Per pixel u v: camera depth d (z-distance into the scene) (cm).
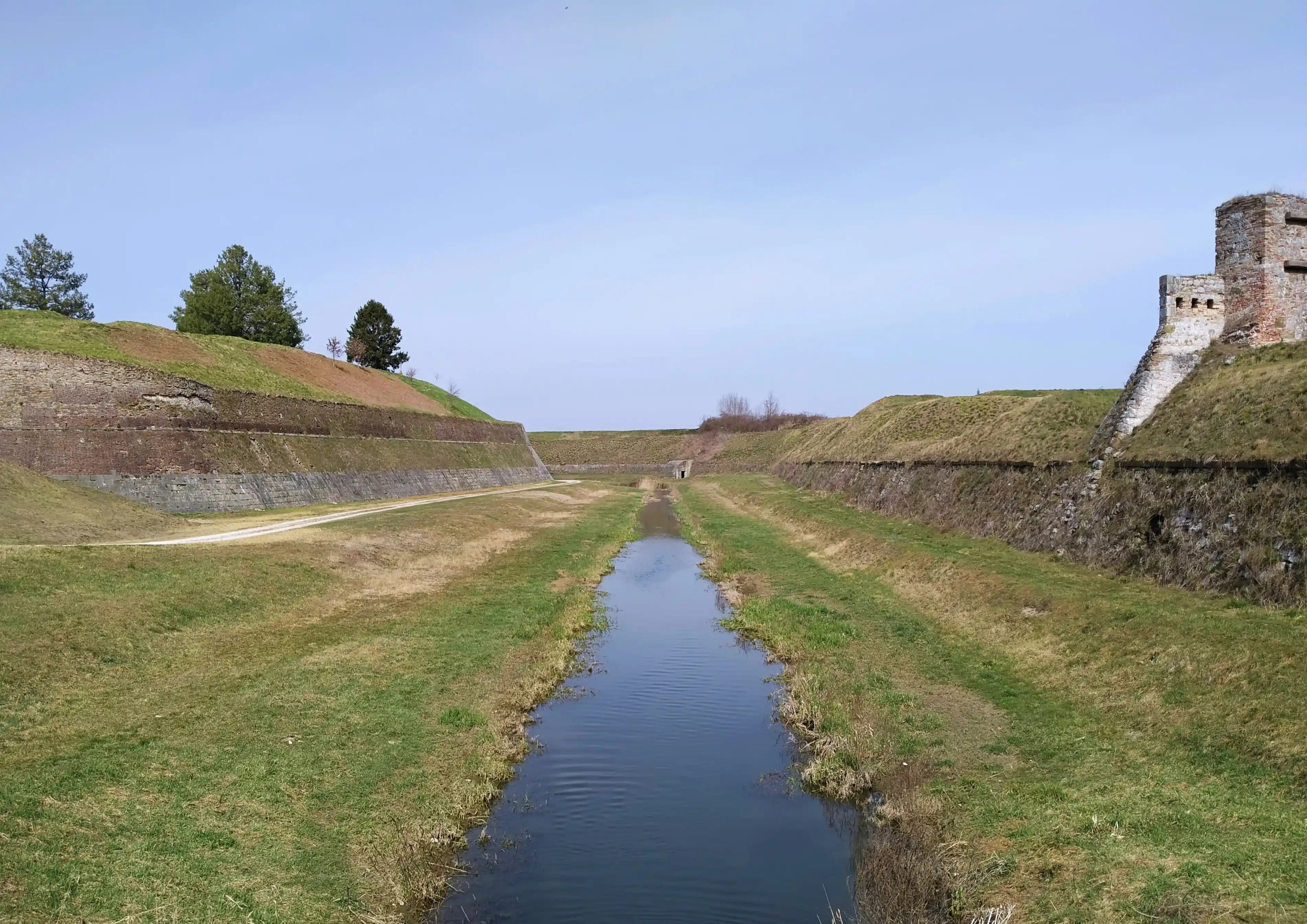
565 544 4453
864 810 1400
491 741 1609
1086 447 3045
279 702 1694
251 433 5084
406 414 7431
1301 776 1155
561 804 1423
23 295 8350
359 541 3478
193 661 1938
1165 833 1095
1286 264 2723
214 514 4378
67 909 973
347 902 1058
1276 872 965
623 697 2011
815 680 1966
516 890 1143
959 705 1722
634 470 13712
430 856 1209
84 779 1286
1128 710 1517
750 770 1577
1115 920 941
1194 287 2794
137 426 4306
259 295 9081
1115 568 2366
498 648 2219
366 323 11519
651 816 1379
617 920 1070
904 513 4334
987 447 3872
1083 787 1273
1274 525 1884
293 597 2572
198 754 1427
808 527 4750
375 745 1532
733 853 1257
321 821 1252
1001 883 1065
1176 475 2311
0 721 1495
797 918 1080
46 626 1886
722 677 2184
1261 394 2253
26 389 4109
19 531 2875
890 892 1078
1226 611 1795
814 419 13462
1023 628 2077
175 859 1104
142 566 2453
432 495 6919
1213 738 1320
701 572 3916
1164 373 2752
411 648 2156
